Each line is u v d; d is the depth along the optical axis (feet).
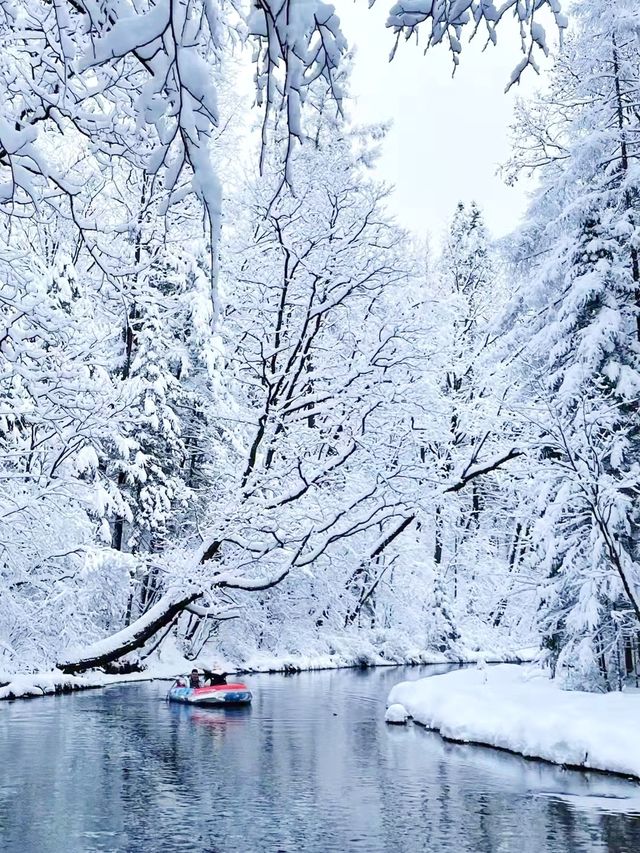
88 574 93.09
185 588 84.64
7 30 30.25
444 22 15.99
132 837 36.37
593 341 72.13
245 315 95.30
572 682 68.85
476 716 62.90
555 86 83.71
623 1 74.02
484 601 149.07
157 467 107.24
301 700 86.22
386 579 144.05
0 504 76.33
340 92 15.64
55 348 63.26
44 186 33.40
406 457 86.12
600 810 40.83
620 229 73.67
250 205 91.35
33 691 83.41
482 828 37.88
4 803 41.86
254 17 14.60
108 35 14.28
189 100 14.99
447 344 90.12
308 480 82.17
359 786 46.24
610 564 70.08
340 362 87.10
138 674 103.86
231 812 40.57
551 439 68.28
